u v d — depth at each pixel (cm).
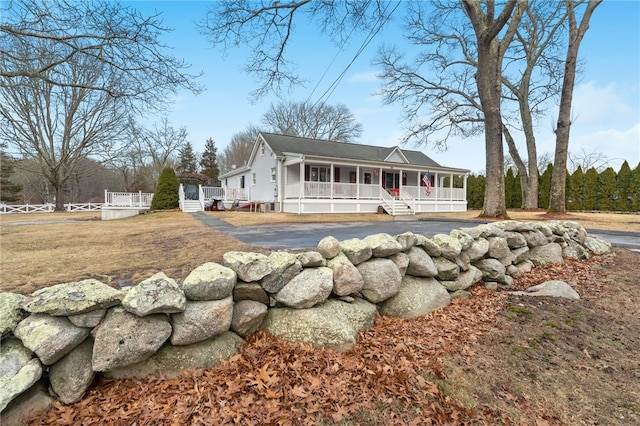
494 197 1135
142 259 437
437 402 213
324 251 311
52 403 181
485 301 378
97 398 190
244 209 2019
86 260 435
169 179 1994
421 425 193
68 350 188
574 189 2048
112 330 197
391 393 217
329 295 293
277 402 201
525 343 286
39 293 197
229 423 182
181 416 184
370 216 1554
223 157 4528
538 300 379
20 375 170
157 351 213
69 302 190
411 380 231
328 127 3578
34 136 2098
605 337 299
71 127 2231
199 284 229
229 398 200
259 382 214
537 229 554
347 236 727
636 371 252
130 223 1159
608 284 432
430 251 385
